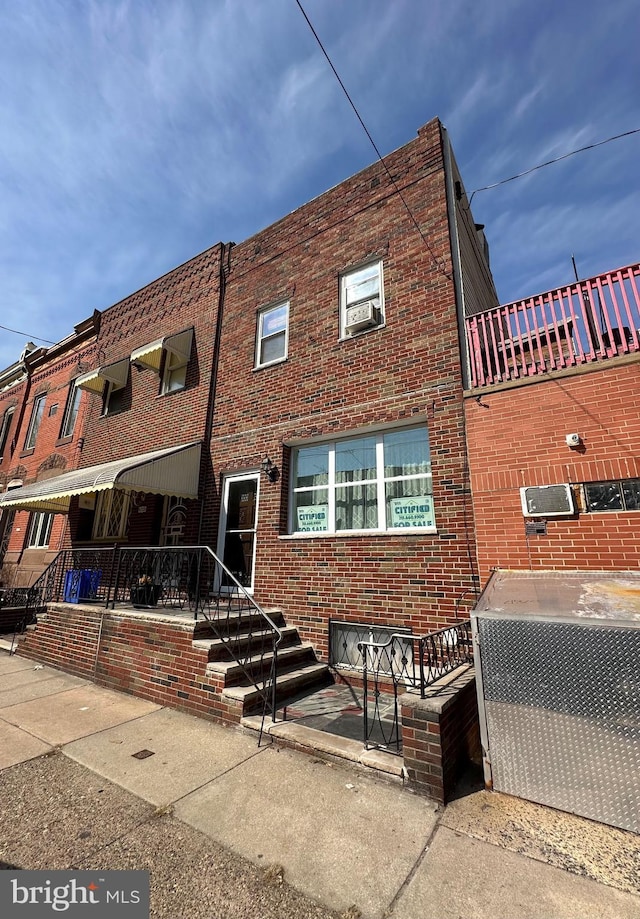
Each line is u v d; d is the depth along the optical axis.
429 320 6.95
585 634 3.43
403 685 5.86
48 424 14.68
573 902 2.49
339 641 6.66
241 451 8.75
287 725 4.73
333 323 8.08
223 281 10.54
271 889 2.61
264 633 6.39
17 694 6.12
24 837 3.05
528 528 5.38
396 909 2.46
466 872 2.73
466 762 3.99
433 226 7.33
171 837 3.07
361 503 7.16
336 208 8.70
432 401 6.57
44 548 12.44
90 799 3.53
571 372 5.50
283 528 7.77
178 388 10.52
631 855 2.84
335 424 7.53
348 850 2.94
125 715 5.36
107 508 11.30
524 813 3.29
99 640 6.79
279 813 3.35
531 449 5.57
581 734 3.32
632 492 4.93
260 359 9.27
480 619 3.84
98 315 13.88
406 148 7.99
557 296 5.84
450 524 6.01
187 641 5.71
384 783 3.76
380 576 6.44
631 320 5.27
